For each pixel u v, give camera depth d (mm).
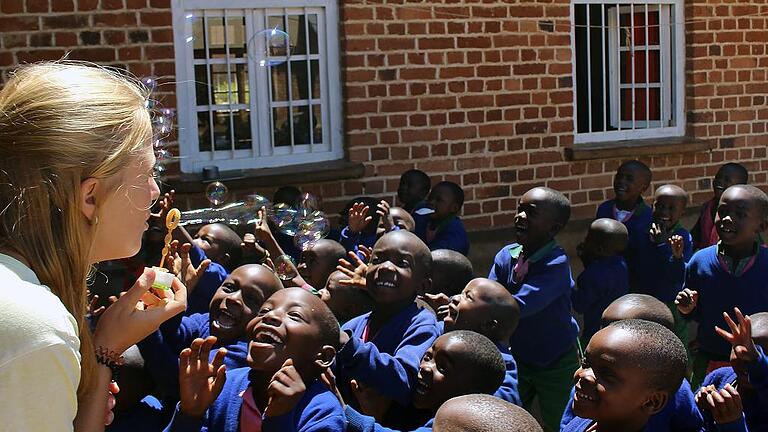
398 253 3584
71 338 1425
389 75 6129
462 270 4445
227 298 3389
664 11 7082
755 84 7281
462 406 2236
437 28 6223
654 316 3602
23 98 1503
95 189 1536
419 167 6262
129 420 3156
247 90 5973
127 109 1575
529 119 6551
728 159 7234
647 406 2627
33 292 1410
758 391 3117
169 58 5570
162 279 1938
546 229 4676
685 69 7133
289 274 4340
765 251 4629
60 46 5316
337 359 3271
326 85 6129
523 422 2189
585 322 5422
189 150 5801
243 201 5438
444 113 6297
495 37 6391
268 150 6059
